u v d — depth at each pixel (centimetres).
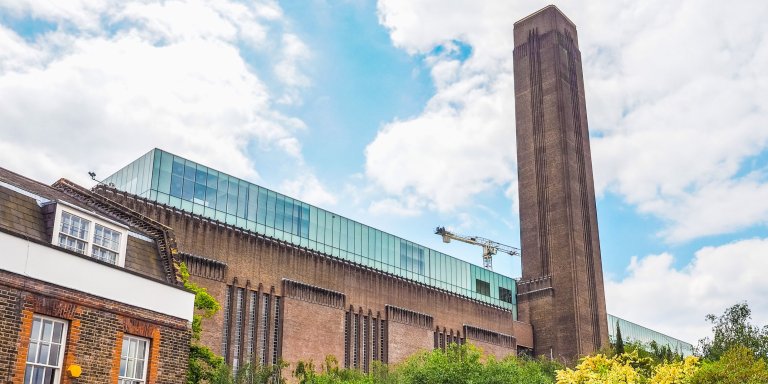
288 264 6512
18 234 1878
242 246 6128
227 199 6544
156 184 5978
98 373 2030
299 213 7269
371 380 5347
